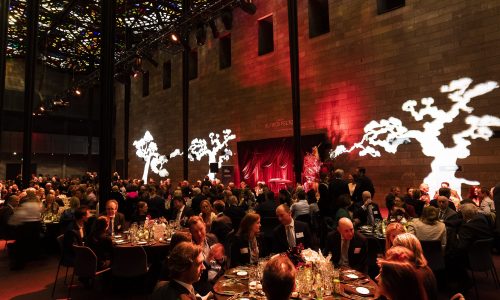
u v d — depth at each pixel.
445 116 10.71
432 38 11.11
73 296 5.42
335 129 13.56
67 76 29.56
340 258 4.27
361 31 12.94
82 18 20.08
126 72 19.50
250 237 4.23
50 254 8.27
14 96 26.20
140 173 24.81
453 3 10.68
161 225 5.91
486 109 9.91
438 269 4.70
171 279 2.34
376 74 12.46
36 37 13.44
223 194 9.00
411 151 11.42
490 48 9.91
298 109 10.78
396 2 12.83
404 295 1.43
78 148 29.42
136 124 25.52
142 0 18.30
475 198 8.73
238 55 17.86
